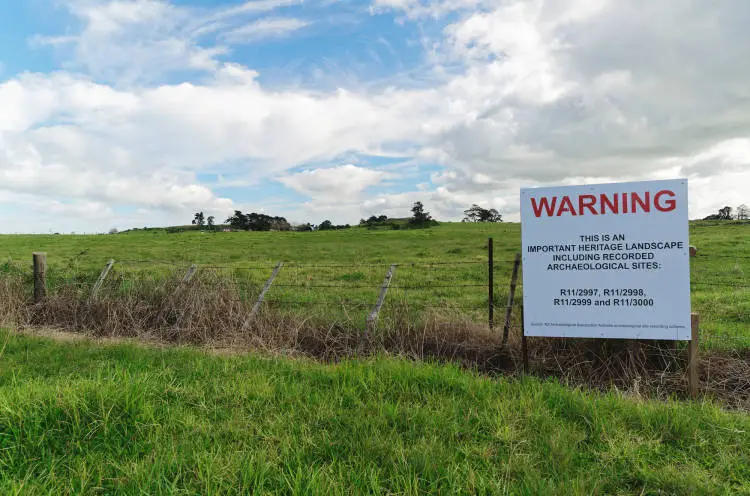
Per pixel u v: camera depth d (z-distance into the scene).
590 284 6.38
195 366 6.61
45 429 4.38
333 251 35.66
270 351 7.99
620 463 4.00
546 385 5.80
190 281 10.55
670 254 6.03
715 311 11.16
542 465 3.97
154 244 43.25
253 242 46.34
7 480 3.58
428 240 46.28
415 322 8.34
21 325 10.15
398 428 4.63
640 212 6.13
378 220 108.75
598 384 6.38
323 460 4.04
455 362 7.27
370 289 15.54
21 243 43.00
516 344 7.41
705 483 3.66
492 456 4.07
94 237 52.97
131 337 9.35
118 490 3.54
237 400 5.30
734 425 4.62
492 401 5.20
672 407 5.06
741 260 22.42
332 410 5.00
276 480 3.67
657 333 6.08
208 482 3.50
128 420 4.60
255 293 10.55
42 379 5.86
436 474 3.76
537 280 6.62
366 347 7.90
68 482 3.65
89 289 11.42
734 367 6.60
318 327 8.81
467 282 17.44
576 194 6.40
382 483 3.66
